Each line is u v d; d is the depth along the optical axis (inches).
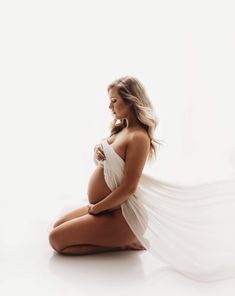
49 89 105.7
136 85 65.5
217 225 65.6
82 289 55.3
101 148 66.2
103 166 65.7
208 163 113.9
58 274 60.1
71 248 66.4
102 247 67.7
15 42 101.8
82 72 104.9
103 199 64.4
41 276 59.4
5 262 64.7
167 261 62.1
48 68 104.2
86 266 63.0
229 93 110.8
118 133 70.6
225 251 64.7
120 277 59.3
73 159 111.2
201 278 58.8
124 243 66.8
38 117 108.2
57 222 71.0
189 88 110.0
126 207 64.2
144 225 64.4
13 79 104.3
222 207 65.7
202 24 105.3
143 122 65.0
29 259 65.9
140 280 58.4
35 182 111.3
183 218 65.4
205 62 108.0
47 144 110.6
